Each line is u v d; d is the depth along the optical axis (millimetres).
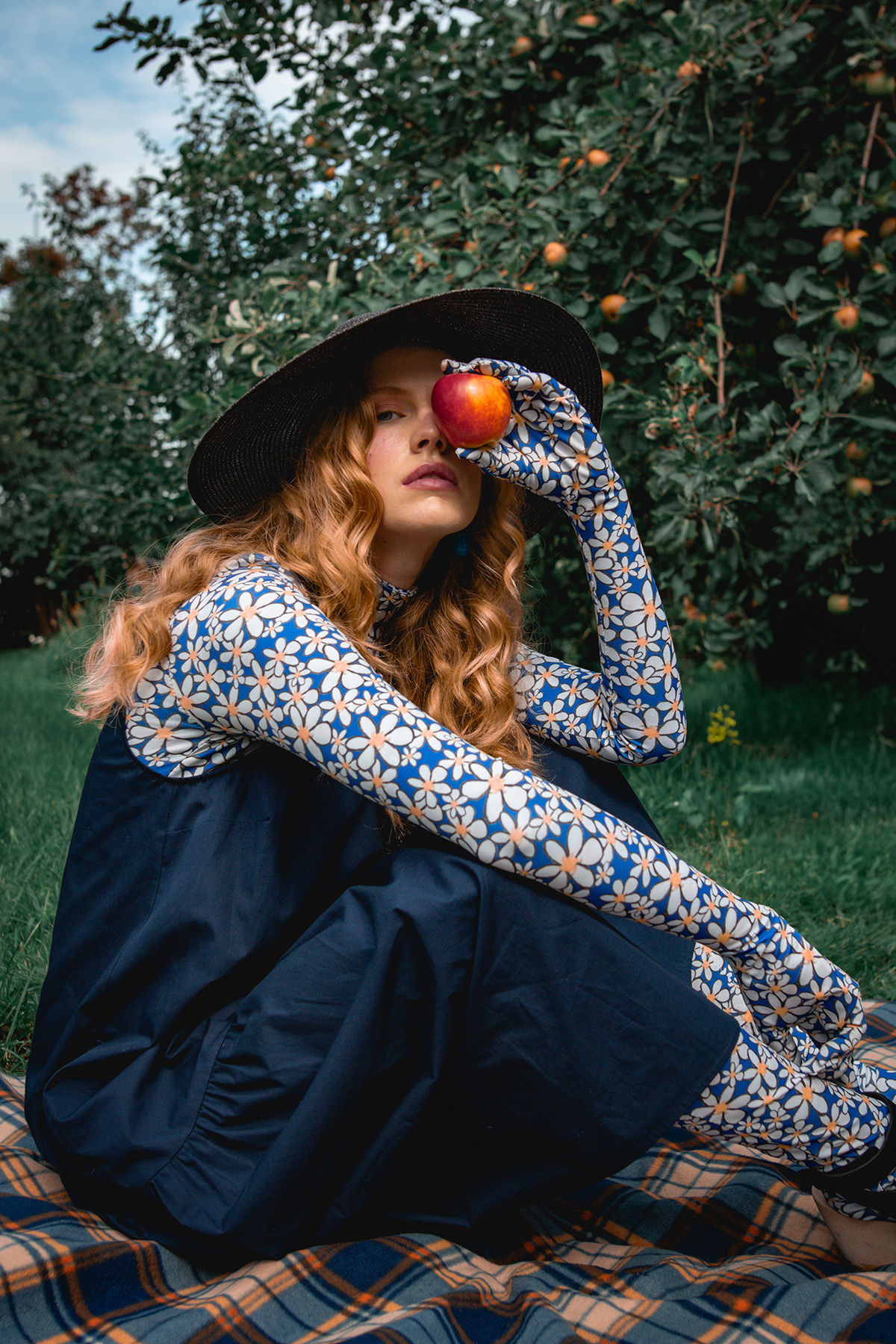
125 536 4852
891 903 2523
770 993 1164
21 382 5570
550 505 1710
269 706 1107
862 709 4867
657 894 1085
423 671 1546
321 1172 1043
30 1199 1142
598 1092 1062
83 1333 927
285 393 1321
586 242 3137
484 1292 1029
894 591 5125
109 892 1187
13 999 1830
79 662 1368
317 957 1060
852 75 3234
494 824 1051
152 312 4980
